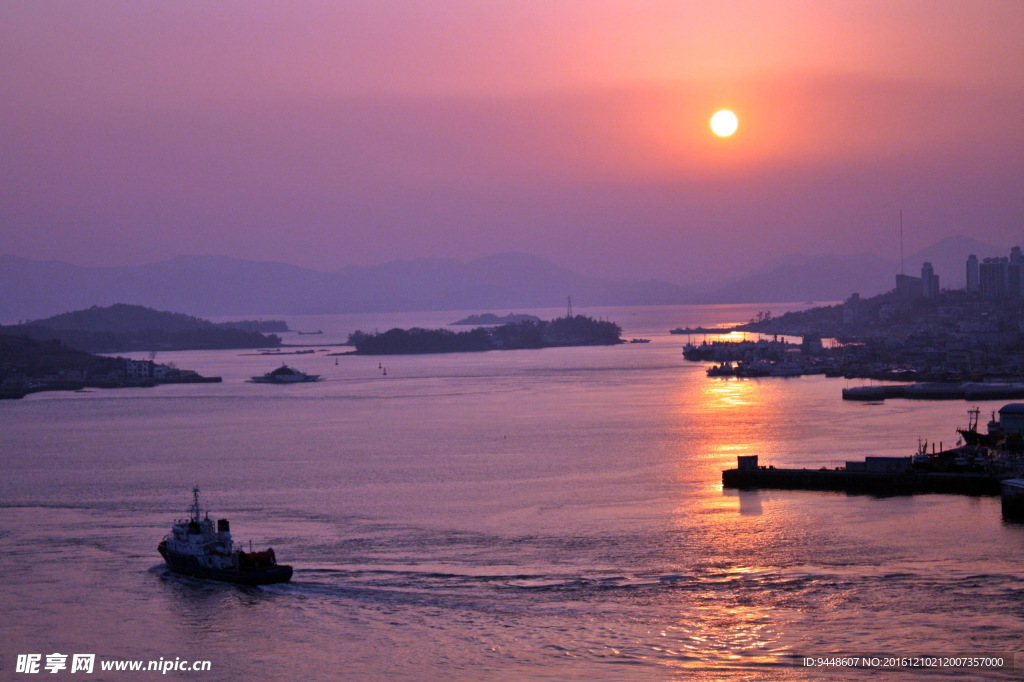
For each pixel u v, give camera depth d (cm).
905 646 10319
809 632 10762
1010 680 9531
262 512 17325
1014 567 12812
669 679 9775
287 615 11794
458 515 16725
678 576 12769
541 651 10525
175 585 12962
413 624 11381
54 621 11794
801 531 15112
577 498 18100
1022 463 19562
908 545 14112
